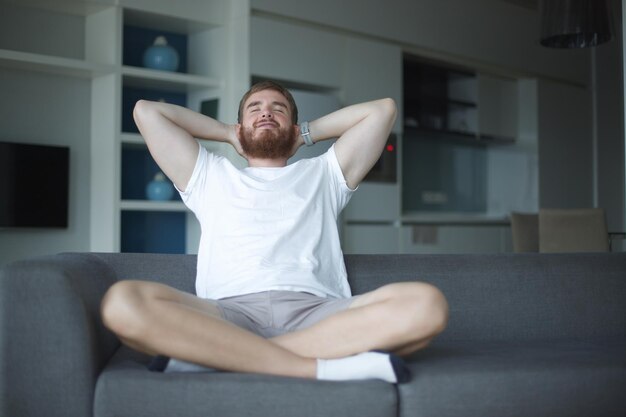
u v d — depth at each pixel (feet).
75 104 15.57
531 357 6.64
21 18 15.01
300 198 7.43
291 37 16.70
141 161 16.80
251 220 7.23
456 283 8.06
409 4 19.13
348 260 8.00
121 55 15.11
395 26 18.78
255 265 7.06
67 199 15.19
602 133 24.43
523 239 15.57
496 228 21.49
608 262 8.64
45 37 15.29
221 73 16.48
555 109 23.12
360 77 18.15
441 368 6.10
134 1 15.14
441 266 8.15
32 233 15.08
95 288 6.45
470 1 20.58
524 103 22.81
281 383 5.67
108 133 15.20
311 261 7.20
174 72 16.08
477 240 20.92
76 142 15.57
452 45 20.10
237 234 7.21
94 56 15.53
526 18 22.26
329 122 8.09
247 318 6.86
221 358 5.88
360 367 5.87
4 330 5.88
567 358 6.60
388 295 6.23
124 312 5.77
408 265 8.09
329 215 7.63
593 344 7.61
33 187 14.76
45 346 5.84
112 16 15.06
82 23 15.76
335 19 17.49
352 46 17.98
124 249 16.58
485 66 21.29
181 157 7.57
